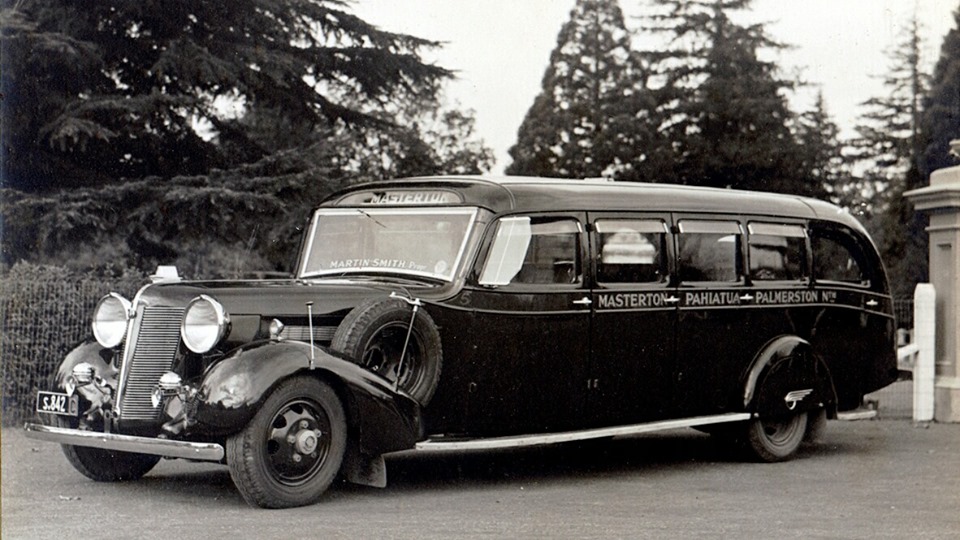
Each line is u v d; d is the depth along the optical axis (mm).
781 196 10219
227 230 18656
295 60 20562
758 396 9438
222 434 6895
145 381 7285
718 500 7719
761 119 40406
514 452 10320
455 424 7922
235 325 7262
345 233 8742
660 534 6461
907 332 18609
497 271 8055
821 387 9875
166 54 18797
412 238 8328
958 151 13188
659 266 8984
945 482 8609
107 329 7582
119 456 8172
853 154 44125
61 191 17812
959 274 12648
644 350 8812
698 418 9148
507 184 8289
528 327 8164
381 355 7652
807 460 9859
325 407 7160
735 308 9406
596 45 42875
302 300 7520
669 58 42562
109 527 6457
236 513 6902
